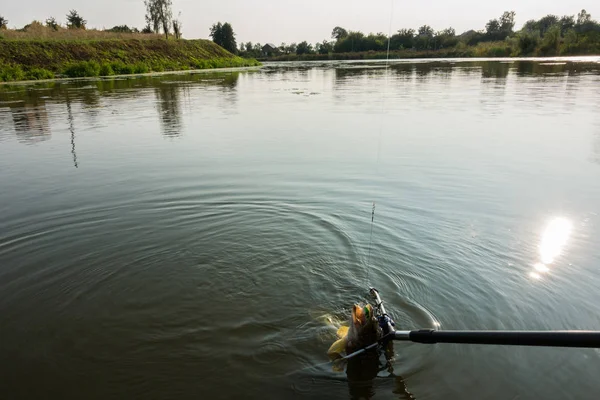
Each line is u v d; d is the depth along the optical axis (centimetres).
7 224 568
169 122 1313
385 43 8250
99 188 704
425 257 465
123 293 420
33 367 321
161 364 323
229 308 396
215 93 2148
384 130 1133
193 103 1752
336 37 9231
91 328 367
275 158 871
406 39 8000
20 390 299
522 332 245
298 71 4259
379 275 439
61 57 3578
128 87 2484
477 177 724
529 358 319
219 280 442
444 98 1758
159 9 5247
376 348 323
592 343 217
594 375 300
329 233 536
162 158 888
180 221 578
